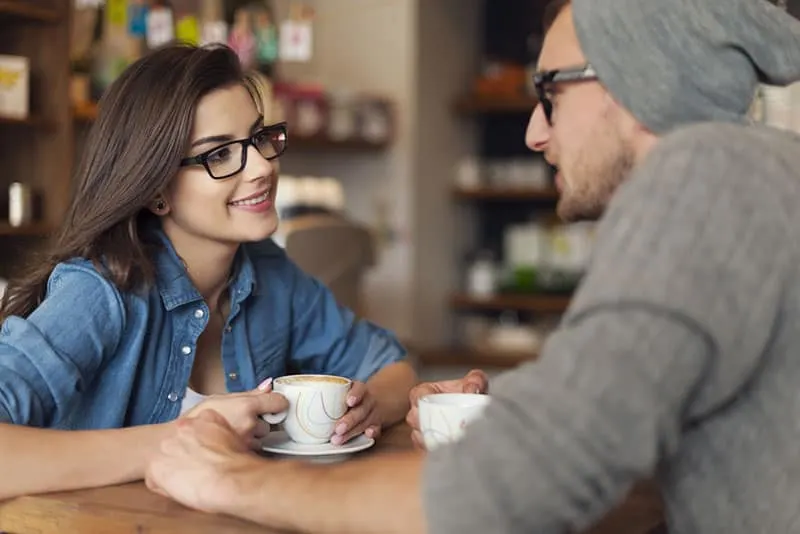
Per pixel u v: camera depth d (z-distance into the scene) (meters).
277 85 4.37
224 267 1.74
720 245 0.97
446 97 5.23
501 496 0.95
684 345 0.94
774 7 1.16
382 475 1.11
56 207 3.40
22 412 1.37
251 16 4.03
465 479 0.96
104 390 1.56
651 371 0.93
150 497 1.28
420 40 4.89
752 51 1.13
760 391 1.05
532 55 5.52
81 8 3.56
